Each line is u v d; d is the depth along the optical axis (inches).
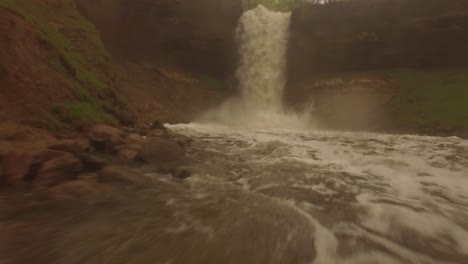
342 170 254.2
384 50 902.4
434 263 111.9
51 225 131.9
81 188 167.3
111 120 371.2
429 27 837.8
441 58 853.2
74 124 299.4
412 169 261.4
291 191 195.0
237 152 340.2
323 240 126.9
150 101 750.5
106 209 152.9
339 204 171.5
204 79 1023.0
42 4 503.2
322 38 964.6
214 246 117.9
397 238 131.3
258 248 117.9
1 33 272.7
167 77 903.1
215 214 151.2
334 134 608.7
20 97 264.8
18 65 278.8
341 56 947.3
